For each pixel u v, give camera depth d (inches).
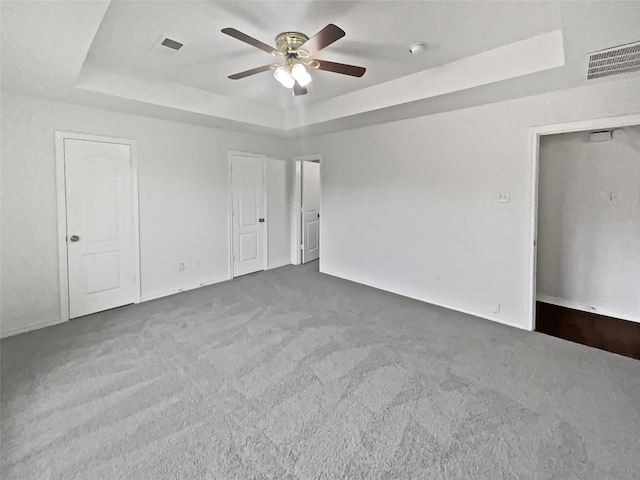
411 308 147.8
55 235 129.0
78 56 86.4
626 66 90.4
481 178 134.2
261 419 75.1
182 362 99.9
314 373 94.0
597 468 61.9
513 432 71.1
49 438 69.0
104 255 143.1
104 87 117.0
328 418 75.5
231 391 85.6
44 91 114.5
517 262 126.5
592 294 147.0
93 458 64.0
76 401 81.2
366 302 155.5
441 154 146.6
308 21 87.3
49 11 65.2
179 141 165.9
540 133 117.4
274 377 92.0
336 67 95.0
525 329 125.4
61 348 108.7
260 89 146.5
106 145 140.6
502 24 88.7
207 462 63.2
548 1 78.0
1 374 93.0
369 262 182.4
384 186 171.2
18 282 121.6
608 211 140.8
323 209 205.8
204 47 103.0
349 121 163.8
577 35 72.9
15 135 118.3
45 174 125.4
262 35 94.5
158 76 129.1
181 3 79.0
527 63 97.6
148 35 95.3
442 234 149.0
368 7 81.0
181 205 169.3
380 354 105.0
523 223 123.7
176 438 69.2
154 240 159.6
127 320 132.6
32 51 83.4
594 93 105.5
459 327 127.0
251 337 117.1
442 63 115.8
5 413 76.4
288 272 212.2
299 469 61.8
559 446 67.2
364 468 62.1
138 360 101.0
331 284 185.2
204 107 147.8
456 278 145.6
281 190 225.0
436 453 65.6
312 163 242.1
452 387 87.3
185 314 139.1
